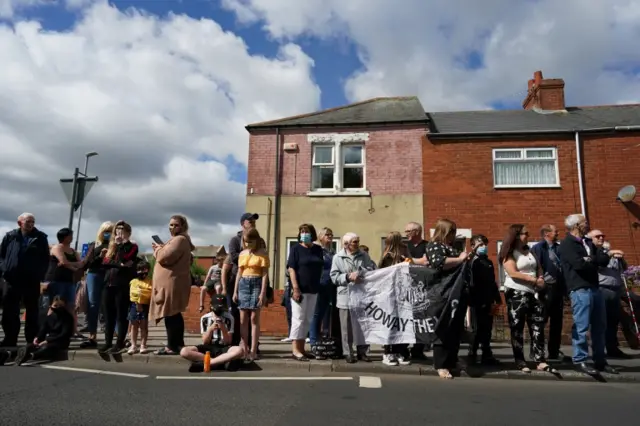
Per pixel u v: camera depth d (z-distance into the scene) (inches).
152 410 167.8
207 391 199.0
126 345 313.3
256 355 267.6
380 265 286.8
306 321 269.1
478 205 543.2
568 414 172.1
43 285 305.4
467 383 228.8
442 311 244.2
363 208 559.5
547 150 548.1
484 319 272.2
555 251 287.0
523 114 652.1
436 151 560.7
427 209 548.7
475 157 554.9
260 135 591.8
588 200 530.9
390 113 606.5
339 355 278.2
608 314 302.5
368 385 216.8
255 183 578.2
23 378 219.8
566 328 355.9
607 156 535.5
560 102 658.8
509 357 295.0
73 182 431.5
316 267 271.4
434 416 165.9
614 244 516.7
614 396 203.3
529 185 540.7
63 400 179.6
